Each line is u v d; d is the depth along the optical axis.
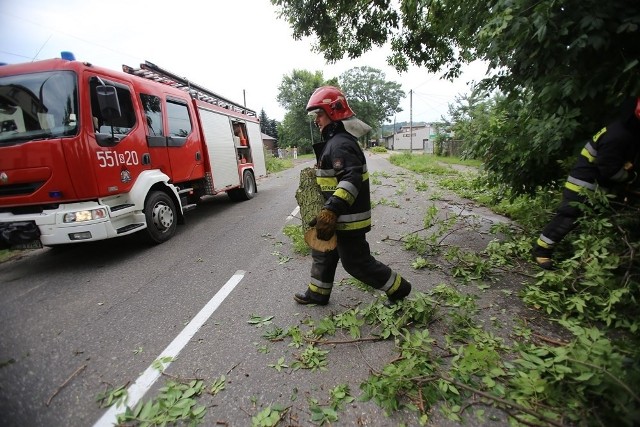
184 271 4.43
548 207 4.59
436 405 2.00
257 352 2.61
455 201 8.23
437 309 2.99
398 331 2.66
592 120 3.59
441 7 5.39
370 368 2.35
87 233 4.48
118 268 4.67
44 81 4.44
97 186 4.55
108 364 2.54
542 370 2.03
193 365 2.48
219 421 1.97
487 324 2.78
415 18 8.26
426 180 12.70
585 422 1.75
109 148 4.79
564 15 3.08
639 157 3.01
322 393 2.15
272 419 1.93
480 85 4.16
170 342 2.79
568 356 1.98
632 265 2.78
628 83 3.03
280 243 5.46
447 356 2.41
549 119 3.57
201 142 7.61
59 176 4.32
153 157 5.80
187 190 6.99
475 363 2.14
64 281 4.29
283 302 3.39
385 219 6.62
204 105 7.91
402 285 2.96
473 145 4.88
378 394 2.08
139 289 3.91
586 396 1.88
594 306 2.74
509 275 3.69
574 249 3.54
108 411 2.09
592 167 3.15
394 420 1.92
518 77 3.79
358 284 3.57
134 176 5.26
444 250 4.59
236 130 10.10
